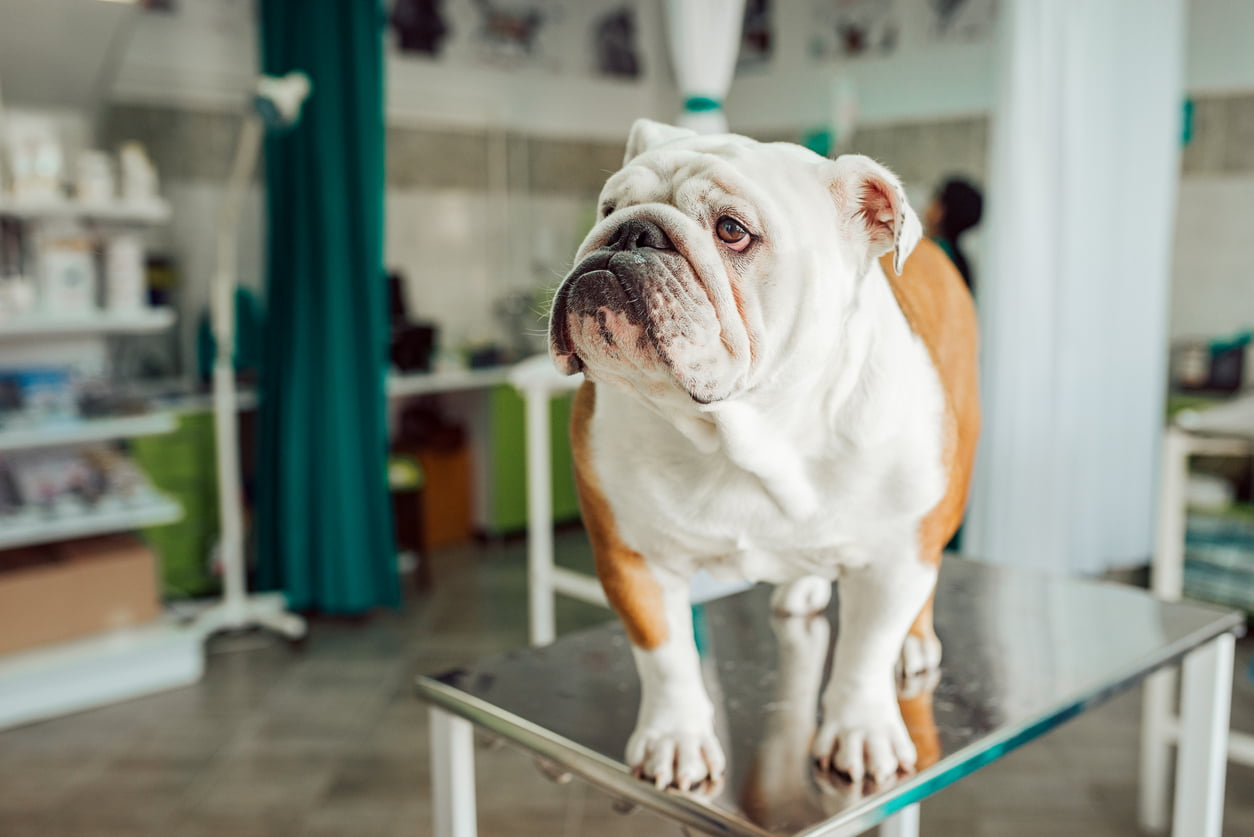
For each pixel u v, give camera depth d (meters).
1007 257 3.29
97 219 3.49
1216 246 4.41
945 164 4.88
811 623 1.50
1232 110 4.32
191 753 2.79
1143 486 4.09
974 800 2.49
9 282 3.20
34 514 3.17
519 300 5.57
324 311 3.78
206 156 4.45
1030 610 1.54
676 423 0.85
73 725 2.98
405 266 5.21
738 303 0.79
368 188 3.73
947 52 4.82
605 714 1.18
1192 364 4.35
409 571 4.51
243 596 3.81
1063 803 2.47
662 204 0.79
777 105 5.56
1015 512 3.38
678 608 1.02
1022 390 3.33
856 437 0.87
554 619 3.82
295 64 3.78
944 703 1.19
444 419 5.14
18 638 3.04
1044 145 3.31
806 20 5.36
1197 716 1.52
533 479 3.06
